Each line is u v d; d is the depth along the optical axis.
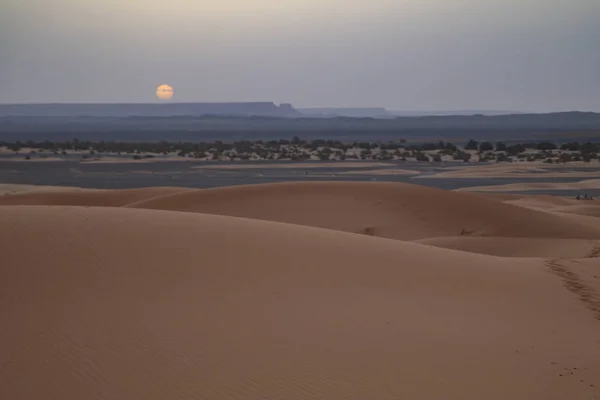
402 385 9.24
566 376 10.23
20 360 9.02
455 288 14.70
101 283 12.19
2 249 13.30
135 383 8.57
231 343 10.05
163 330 10.32
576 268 18.77
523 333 12.17
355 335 10.91
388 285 14.14
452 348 10.83
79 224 15.55
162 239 14.99
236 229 16.94
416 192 42.06
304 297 12.62
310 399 8.55
